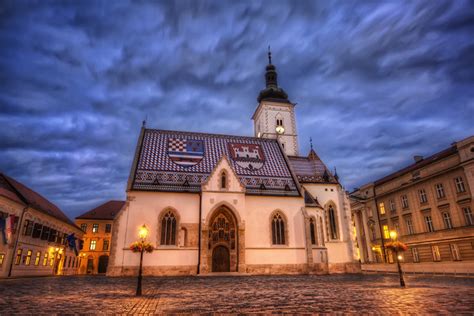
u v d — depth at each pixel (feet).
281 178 167.43
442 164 169.78
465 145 154.92
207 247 134.21
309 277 118.93
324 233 164.55
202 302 50.75
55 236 183.52
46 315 39.73
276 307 45.01
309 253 145.69
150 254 131.95
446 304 45.96
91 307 46.14
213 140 179.42
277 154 183.83
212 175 144.66
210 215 138.62
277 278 112.78
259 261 142.41
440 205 168.86
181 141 172.45
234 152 175.52
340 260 164.25
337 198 176.45
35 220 156.04
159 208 139.03
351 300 51.42
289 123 247.29
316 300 51.88
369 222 233.14
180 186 147.02
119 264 128.47
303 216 152.56
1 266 127.44
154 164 154.71
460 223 156.76
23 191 161.07
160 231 136.05
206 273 130.82
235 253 140.15
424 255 177.78
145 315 39.86
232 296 58.54
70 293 65.77
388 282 90.99
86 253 261.44
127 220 134.41
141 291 66.39
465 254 153.07
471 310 40.81
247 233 146.00
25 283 95.50
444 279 101.14
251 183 159.74
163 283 91.71
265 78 276.41
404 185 195.83
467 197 153.07
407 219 195.52
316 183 177.27
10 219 128.57
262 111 249.75
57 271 189.78
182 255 134.92
